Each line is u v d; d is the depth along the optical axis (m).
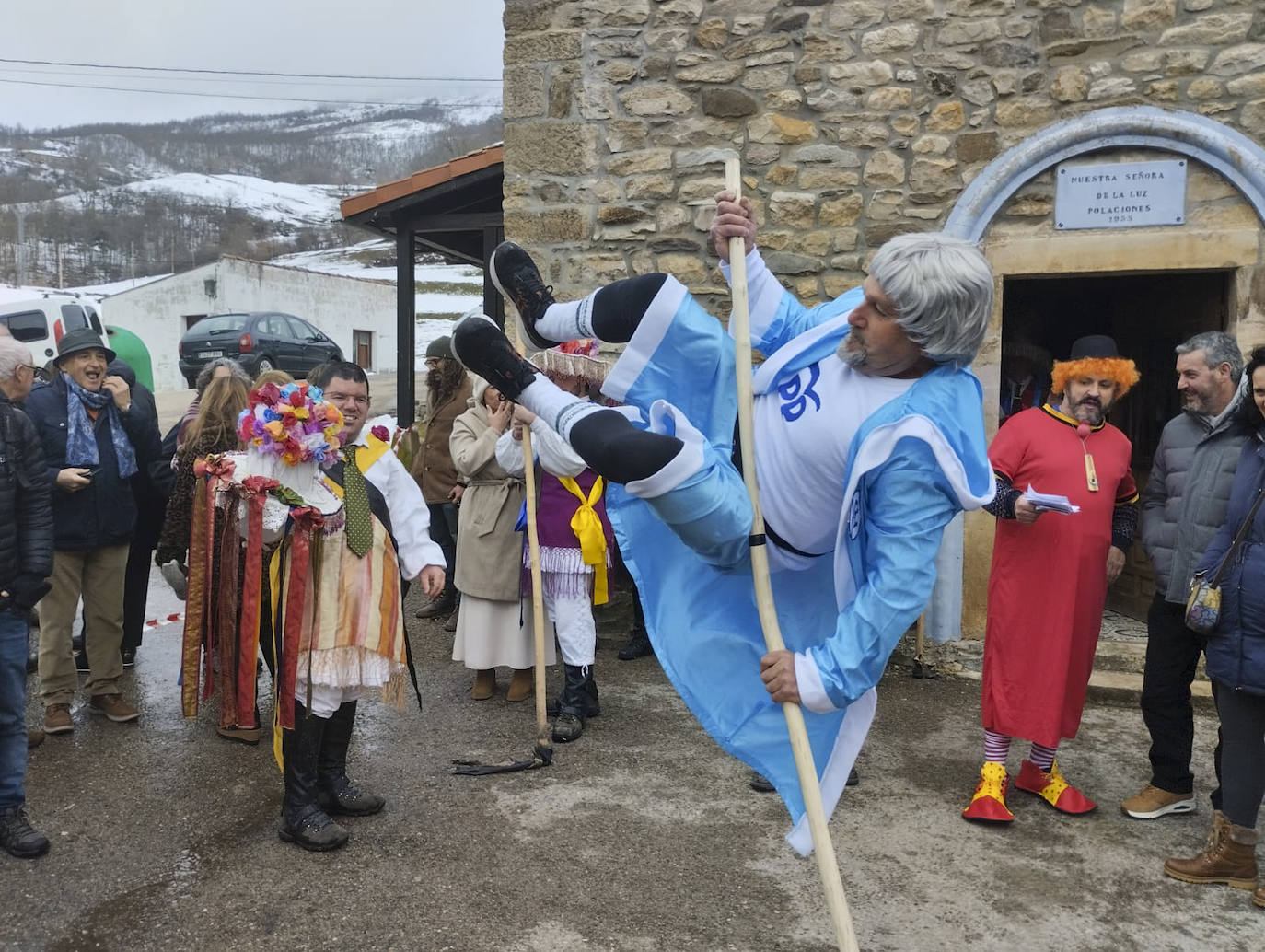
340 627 3.01
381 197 7.54
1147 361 5.71
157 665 4.97
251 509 2.98
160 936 2.59
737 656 2.05
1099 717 4.41
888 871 3.00
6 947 2.53
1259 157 4.47
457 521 5.86
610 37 5.14
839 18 4.91
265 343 18.70
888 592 1.78
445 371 5.88
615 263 5.21
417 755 3.84
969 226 4.79
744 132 5.04
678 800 3.47
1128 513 3.56
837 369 1.92
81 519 3.95
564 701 4.16
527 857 3.04
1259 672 2.75
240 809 3.34
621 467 1.73
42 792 3.47
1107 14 4.64
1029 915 2.76
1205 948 2.61
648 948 2.56
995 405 4.90
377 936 2.60
